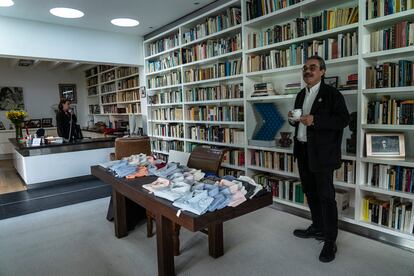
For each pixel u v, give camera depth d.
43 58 4.68
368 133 2.58
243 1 3.49
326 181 2.23
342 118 2.15
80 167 5.09
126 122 7.40
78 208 3.61
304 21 2.95
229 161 3.98
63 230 2.94
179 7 4.15
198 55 4.33
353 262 2.19
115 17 4.50
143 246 2.56
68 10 4.12
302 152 2.51
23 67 8.09
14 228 3.02
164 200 1.76
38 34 4.58
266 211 3.30
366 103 2.55
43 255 2.44
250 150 3.66
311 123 2.14
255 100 3.60
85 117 9.36
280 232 2.75
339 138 2.23
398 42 2.31
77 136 5.46
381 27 2.55
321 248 2.42
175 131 5.05
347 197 2.92
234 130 3.88
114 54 5.43
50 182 4.80
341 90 2.70
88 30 5.09
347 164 2.72
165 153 5.38
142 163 2.61
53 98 8.66
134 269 2.20
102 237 2.76
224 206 1.61
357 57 2.51
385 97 2.52
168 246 1.98
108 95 7.85
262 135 3.65
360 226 2.66
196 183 1.92
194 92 4.52
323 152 2.21
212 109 4.20
